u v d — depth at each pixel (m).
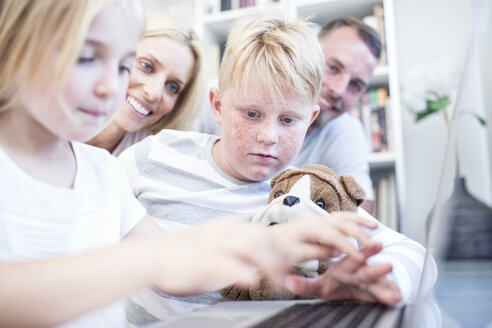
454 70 2.02
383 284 0.46
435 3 2.34
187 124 1.42
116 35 0.40
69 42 0.37
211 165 0.87
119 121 1.26
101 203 0.55
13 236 0.43
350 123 1.78
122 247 0.32
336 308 0.43
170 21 1.32
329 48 1.78
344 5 2.19
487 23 0.40
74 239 0.50
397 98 2.07
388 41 2.09
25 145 0.47
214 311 0.43
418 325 0.33
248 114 0.73
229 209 0.82
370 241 0.47
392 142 2.08
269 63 0.71
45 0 0.38
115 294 0.30
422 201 2.27
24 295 0.29
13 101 0.41
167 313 0.75
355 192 0.70
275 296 0.61
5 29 0.39
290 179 0.72
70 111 0.40
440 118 2.28
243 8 2.27
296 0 2.21
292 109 0.72
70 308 0.30
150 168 0.90
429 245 0.38
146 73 1.26
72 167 0.53
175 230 0.81
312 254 0.46
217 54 2.31
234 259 0.31
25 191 0.45
